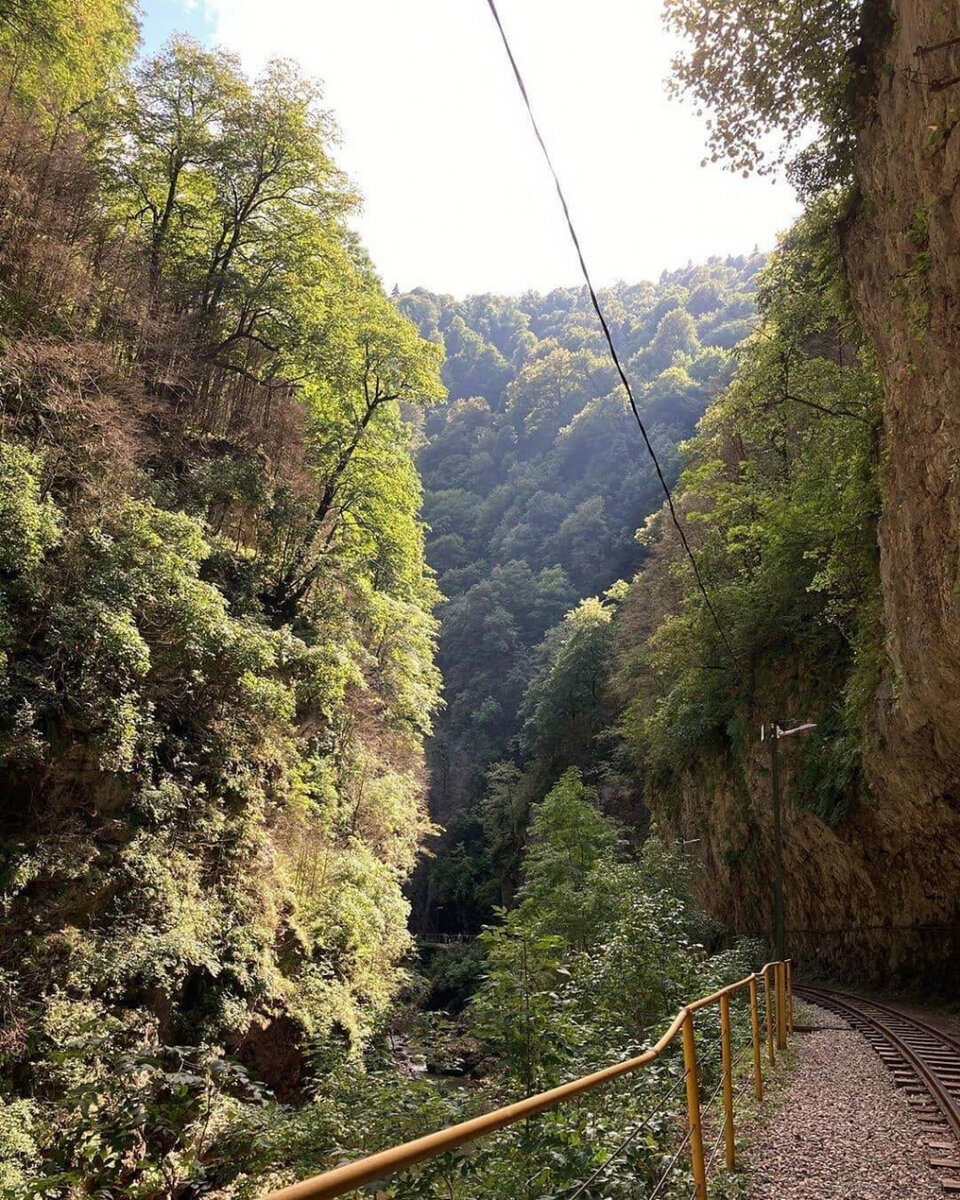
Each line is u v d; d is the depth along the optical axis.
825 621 27.14
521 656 88.19
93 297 19.66
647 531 53.88
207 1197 5.26
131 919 14.08
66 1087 10.13
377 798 29.55
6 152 18.34
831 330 30.16
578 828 28.08
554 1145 4.36
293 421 28.14
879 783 19.88
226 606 21.11
